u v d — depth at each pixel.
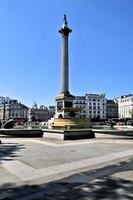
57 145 21.48
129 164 13.34
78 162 13.91
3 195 8.59
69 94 39.94
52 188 9.25
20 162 13.91
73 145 21.48
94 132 29.16
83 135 28.36
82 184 9.66
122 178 10.42
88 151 17.94
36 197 8.33
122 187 9.14
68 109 38.25
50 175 11.12
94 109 190.50
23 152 17.47
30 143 23.06
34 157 15.45
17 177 10.84
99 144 22.25
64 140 26.25
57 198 8.18
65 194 8.54
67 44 41.50
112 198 7.98
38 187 9.41
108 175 10.98
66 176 10.92
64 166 12.89
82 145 21.50
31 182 10.08
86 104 188.38
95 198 8.05
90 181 10.05
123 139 27.12
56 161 14.19
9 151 17.95
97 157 15.45
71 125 34.59
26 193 8.75
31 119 83.06
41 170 12.05
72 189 9.06
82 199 8.00
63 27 41.47
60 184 9.73
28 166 12.91
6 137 30.09
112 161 14.18
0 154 16.64
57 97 40.25
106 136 28.08
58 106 39.97
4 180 10.38
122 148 19.50
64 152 17.48
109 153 17.00
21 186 9.55
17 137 30.50
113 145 21.53
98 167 12.62
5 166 12.93
